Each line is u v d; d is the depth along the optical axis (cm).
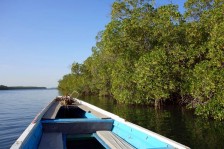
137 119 1733
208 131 1280
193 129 1345
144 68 2105
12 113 2658
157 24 2277
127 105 2720
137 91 2438
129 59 2486
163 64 2077
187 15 2292
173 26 2203
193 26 2081
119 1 2677
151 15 2495
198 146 1009
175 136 1191
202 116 1741
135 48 2516
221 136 1164
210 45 1691
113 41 2467
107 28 2559
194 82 1816
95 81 4303
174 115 1880
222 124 1455
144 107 2502
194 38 2108
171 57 2112
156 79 2108
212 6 2241
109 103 3125
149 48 2489
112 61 3347
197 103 1825
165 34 2175
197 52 1994
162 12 2214
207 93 1644
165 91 2153
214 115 1608
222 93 1546
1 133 1568
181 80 2156
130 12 2680
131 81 2428
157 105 2327
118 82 2556
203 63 1747
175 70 2084
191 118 1712
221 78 1557
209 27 2033
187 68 2133
